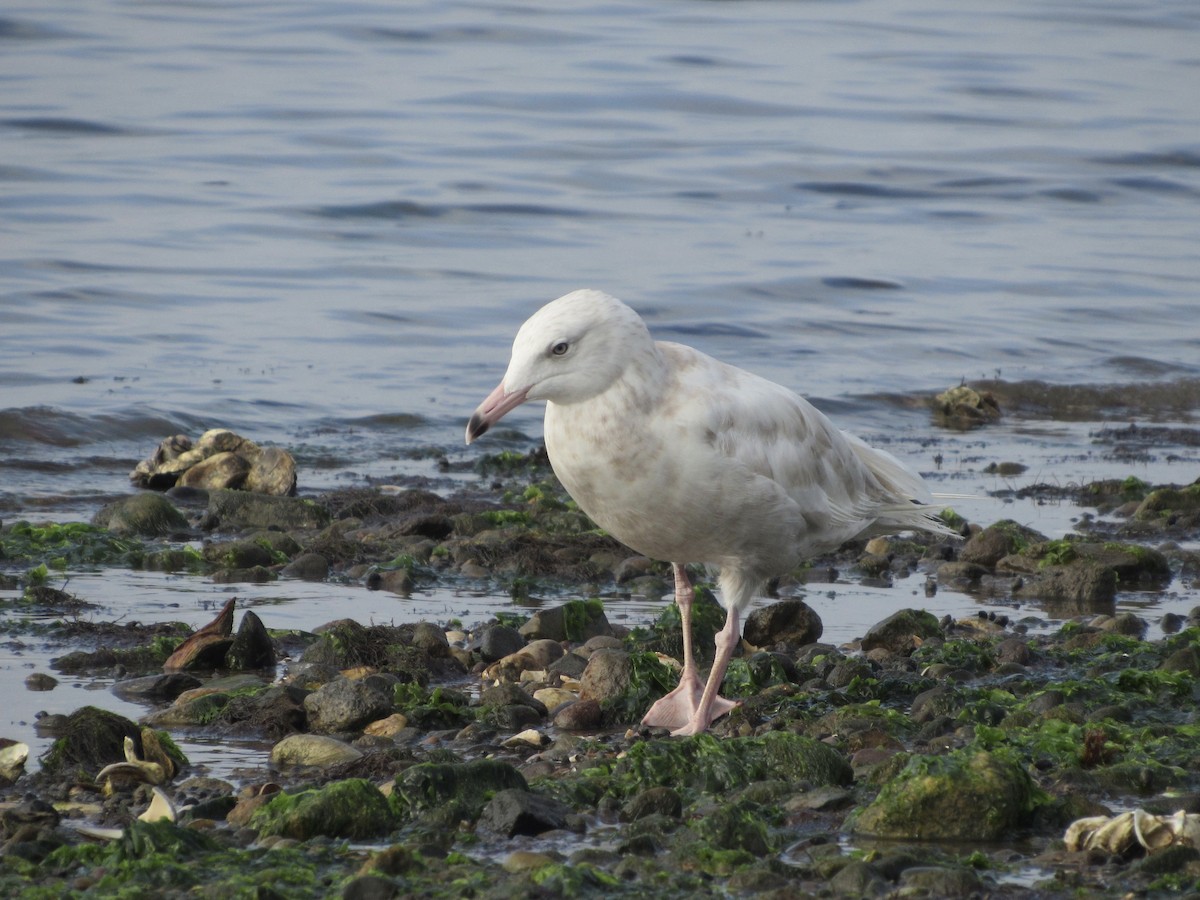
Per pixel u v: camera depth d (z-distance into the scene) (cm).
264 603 1224
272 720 916
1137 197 3209
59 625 1122
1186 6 5188
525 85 3678
